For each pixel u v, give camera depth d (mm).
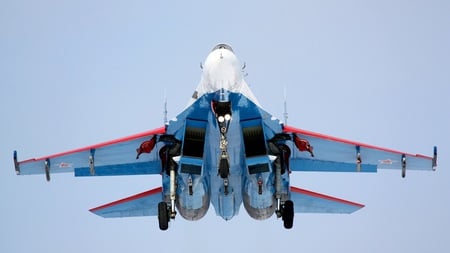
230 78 87375
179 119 89625
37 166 100625
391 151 99875
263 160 89688
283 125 92875
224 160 87000
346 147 99125
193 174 90625
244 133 90062
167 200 96500
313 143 98250
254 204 96062
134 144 97000
